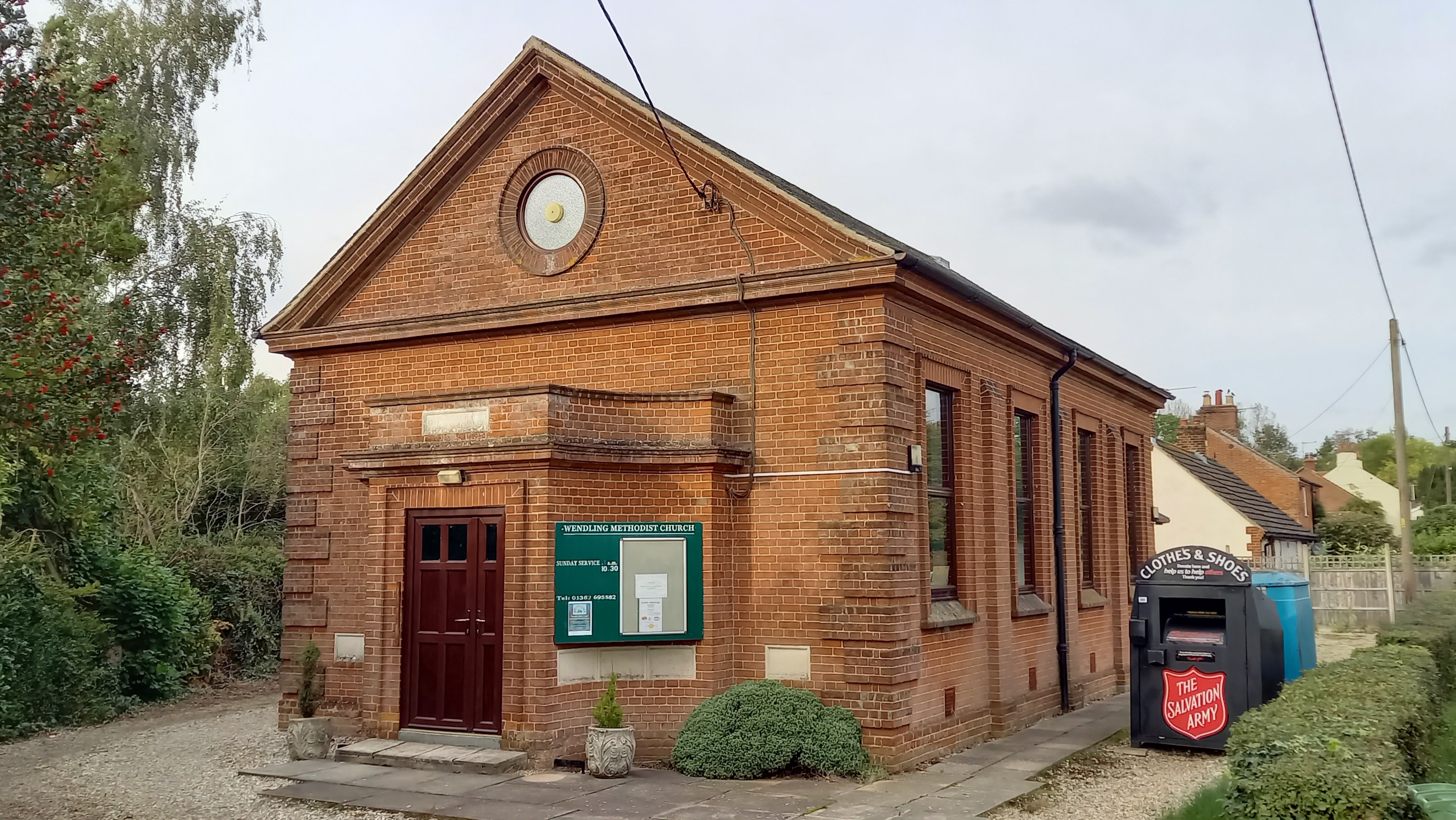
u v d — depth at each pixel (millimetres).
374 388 14117
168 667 17469
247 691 18922
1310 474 52312
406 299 14102
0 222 9617
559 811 9125
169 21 24234
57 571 16531
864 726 10859
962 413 13133
